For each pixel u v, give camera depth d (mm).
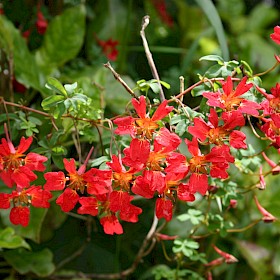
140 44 773
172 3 863
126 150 406
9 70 592
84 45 725
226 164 415
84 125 494
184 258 640
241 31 870
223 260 550
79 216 603
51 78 445
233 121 410
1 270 606
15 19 676
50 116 481
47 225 599
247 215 666
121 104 600
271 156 659
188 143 411
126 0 756
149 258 670
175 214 645
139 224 664
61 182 421
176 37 804
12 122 492
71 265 652
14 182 428
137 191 407
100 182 411
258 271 664
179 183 420
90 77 642
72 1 674
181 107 451
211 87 453
